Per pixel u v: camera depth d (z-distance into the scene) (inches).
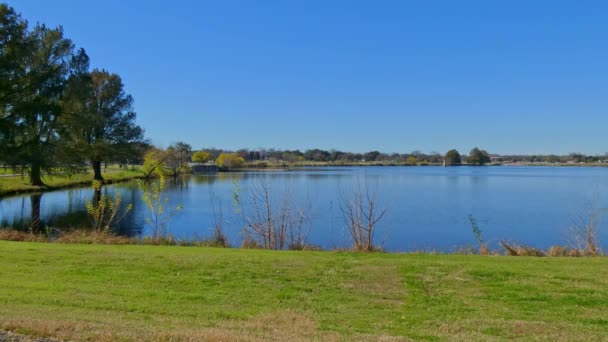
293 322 259.9
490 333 245.6
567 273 374.0
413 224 952.3
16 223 970.1
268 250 525.7
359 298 313.6
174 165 3014.3
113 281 347.6
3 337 209.6
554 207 1211.2
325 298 313.6
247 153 5132.9
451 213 1101.1
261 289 333.7
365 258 450.3
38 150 1333.7
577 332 245.8
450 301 306.2
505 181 2390.5
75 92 1493.6
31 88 1320.1
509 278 359.9
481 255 499.8
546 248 705.0
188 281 352.5
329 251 536.1
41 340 207.5
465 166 6250.0
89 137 1979.6
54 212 1158.3
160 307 282.5
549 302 302.7
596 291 325.1
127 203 1337.4
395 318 271.4
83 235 630.5
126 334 217.5
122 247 517.7
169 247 533.6
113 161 2146.9
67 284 333.4
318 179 2384.4
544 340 233.6
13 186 1605.6
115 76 2124.8
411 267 398.3
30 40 1302.9
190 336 217.6
